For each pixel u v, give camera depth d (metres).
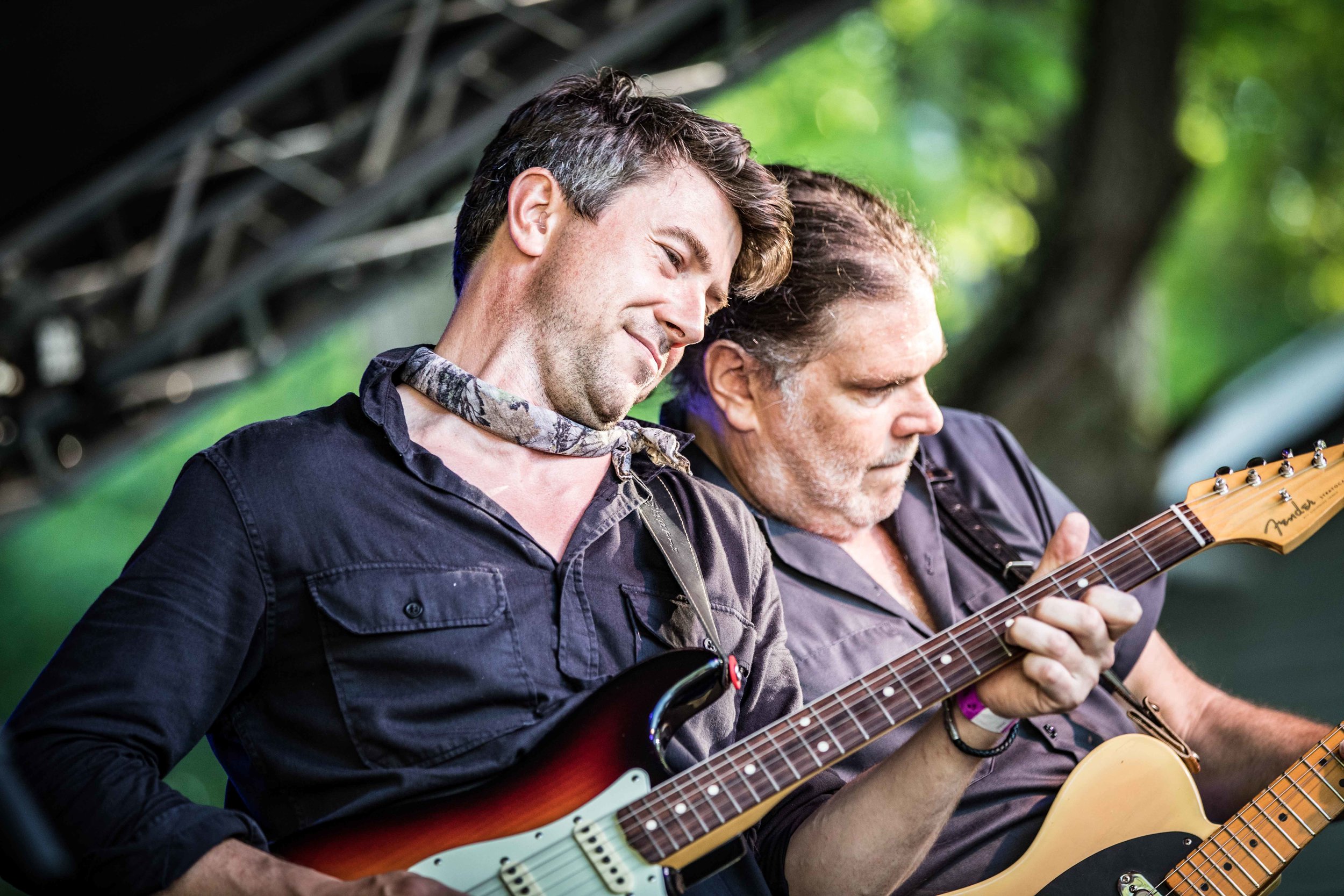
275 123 9.64
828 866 3.52
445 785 3.24
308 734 3.30
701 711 3.56
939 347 4.35
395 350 3.67
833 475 4.35
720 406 4.45
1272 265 20.52
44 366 9.73
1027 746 4.13
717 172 3.79
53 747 3.00
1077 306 12.76
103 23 8.11
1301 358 13.09
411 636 3.32
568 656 3.43
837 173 4.98
